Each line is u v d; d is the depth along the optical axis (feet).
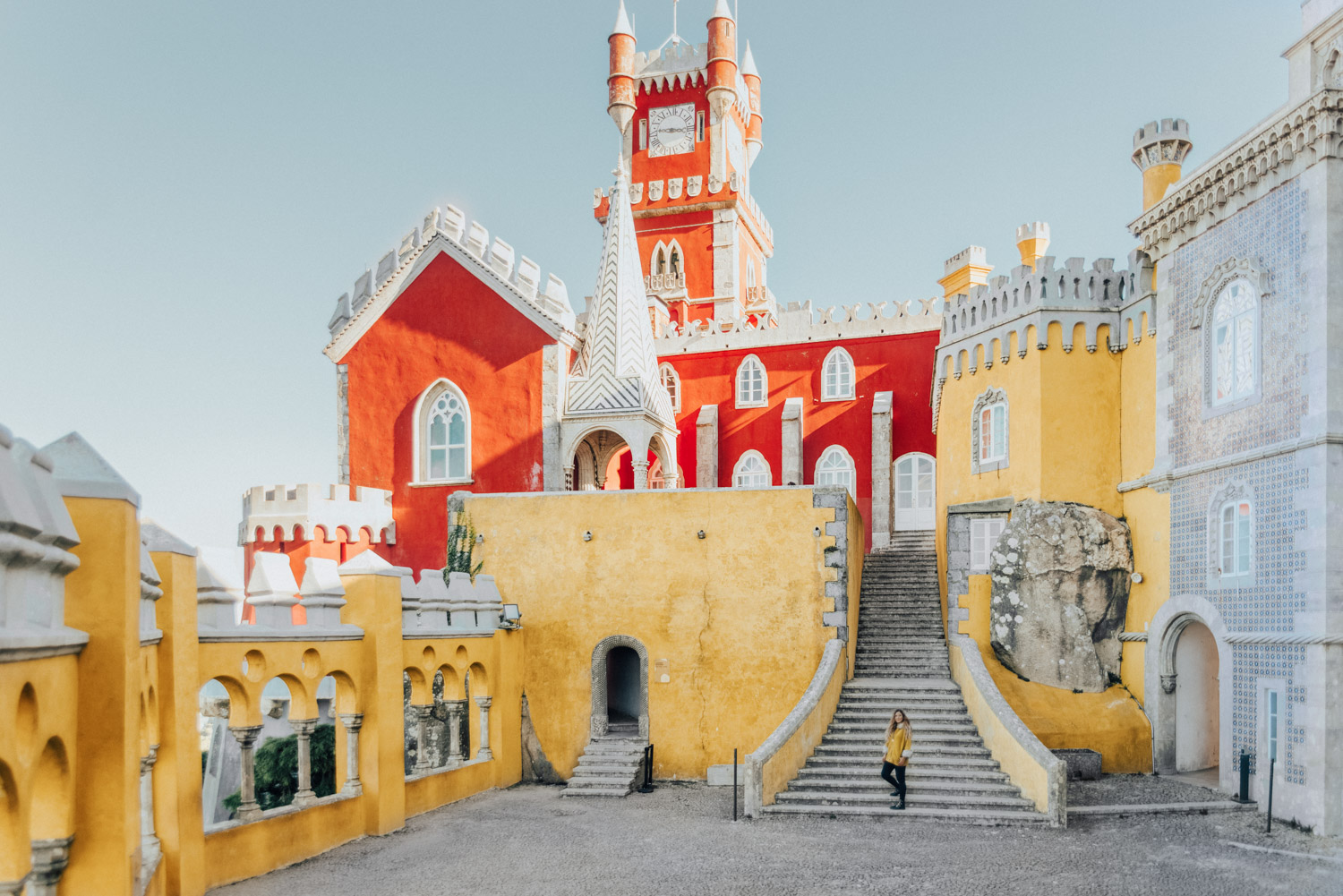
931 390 114.73
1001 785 61.87
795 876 47.47
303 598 53.21
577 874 47.75
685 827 57.93
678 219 156.76
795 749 64.54
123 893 30.32
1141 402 76.79
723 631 75.46
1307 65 59.31
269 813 47.93
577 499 78.48
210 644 44.47
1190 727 72.49
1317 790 55.67
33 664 26.27
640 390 100.12
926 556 96.53
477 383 102.68
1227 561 65.77
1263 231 63.05
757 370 120.78
